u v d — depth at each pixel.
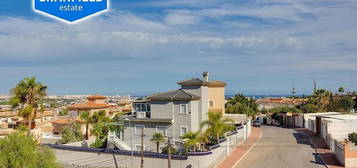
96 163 40.12
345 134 46.47
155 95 46.47
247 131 57.69
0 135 54.38
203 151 35.47
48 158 27.17
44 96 47.25
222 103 61.56
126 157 38.38
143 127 45.81
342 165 35.59
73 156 41.81
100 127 48.97
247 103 93.12
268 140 53.38
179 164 35.38
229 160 39.56
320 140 51.78
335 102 92.12
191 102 43.62
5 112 78.75
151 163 36.81
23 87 45.50
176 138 43.84
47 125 68.75
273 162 38.06
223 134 42.12
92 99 88.88
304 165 36.31
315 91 97.56
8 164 25.17
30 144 26.81
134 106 48.66
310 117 69.00
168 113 44.78
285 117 87.69
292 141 51.69
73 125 55.50
